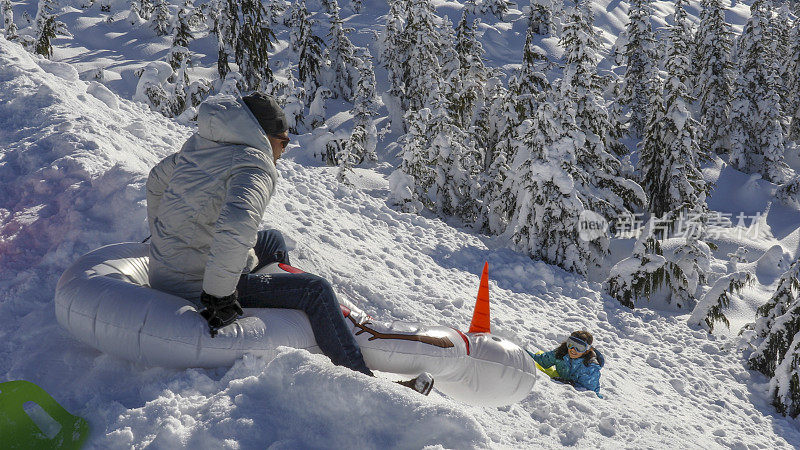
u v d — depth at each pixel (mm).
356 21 45406
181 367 2541
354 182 18781
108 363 2658
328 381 2277
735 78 28703
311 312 2717
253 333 2568
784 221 24609
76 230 4074
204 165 2600
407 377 2992
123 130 7062
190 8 38812
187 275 2715
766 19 28547
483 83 20266
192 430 2195
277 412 2289
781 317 9188
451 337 2939
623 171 18672
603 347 8227
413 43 26781
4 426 2150
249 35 22703
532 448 3480
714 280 14031
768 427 7594
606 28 58375
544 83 16109
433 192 16672
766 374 9133
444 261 9219
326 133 21750
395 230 9586
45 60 9062
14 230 4172
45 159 5258
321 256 6047
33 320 3172
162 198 2721
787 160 32500
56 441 2193
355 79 31281
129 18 41312
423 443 2107
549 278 10266
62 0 44406
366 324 2818
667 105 18047
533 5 41438
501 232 14852
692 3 75250
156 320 2490
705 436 6102
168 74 21906
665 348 9234
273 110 2707
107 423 2293
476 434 2111
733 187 26656
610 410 5465
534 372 3109
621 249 13992
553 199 11445
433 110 16844
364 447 2115
